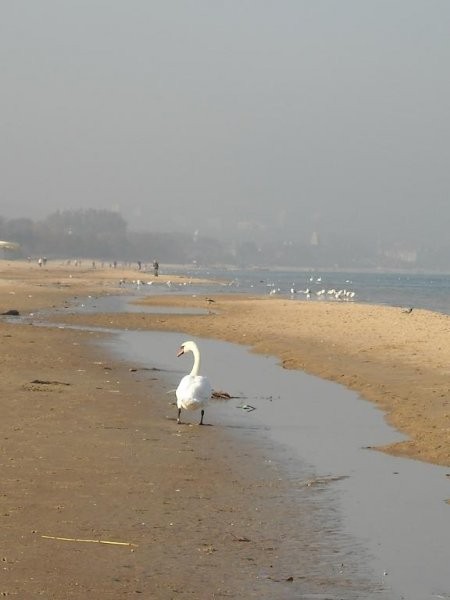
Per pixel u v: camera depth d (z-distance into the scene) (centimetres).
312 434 1669
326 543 1010
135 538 998
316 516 1116
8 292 6869
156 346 3288
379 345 3180
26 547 945
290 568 924
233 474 1328
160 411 1866
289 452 1502
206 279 14350
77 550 946
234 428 1712
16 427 1591
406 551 989
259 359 2933
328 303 6419
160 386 2228
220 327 4059
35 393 1986
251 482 1282
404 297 9438
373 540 1026
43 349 2934
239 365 2756
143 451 1453
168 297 7094
